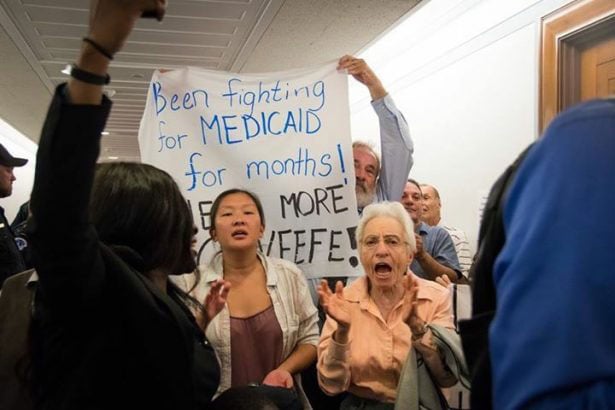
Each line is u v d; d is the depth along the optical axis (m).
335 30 3.01
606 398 0.39
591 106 0.48
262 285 1.65
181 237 0.89
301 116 2.02
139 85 4.04
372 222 1.55
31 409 0.92
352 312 1.53
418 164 3.50
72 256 0.64
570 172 0.45
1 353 0.95
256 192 1.99
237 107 2.02
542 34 2.37
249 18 2.83
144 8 0.63
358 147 2.27
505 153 2.63
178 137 1.99
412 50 3.54
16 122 5.47
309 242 1.96
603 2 2.05
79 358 0.74
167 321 0.76
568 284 0.42
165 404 0.75
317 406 1.87
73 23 2.83
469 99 2.93
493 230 0.58
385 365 1.43
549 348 0.41
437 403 1.32
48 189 0.62
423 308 1.49
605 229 0.42
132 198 0.83
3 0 2.55
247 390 0.95
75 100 0.63
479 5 2.83
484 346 0.56
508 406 0.43
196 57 3.44
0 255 2.23
